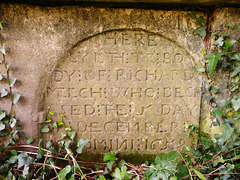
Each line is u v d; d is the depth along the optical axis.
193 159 1.84
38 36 1.69
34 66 1.73
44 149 1.78
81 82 1.80
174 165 1.50
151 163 1.93
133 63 1.80
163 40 1.78
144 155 1.94
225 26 1.74
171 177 1.45
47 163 1.76
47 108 1.80
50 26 1.69
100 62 1.78
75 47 1.74
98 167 1.88
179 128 1.90
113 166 1.87
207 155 1.79
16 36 1.68
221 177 1.70
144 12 1.73
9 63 1.70
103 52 1.77
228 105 1.82
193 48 1.79
